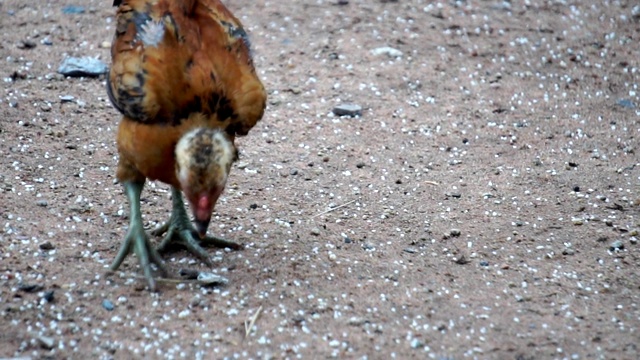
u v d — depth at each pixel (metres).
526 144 17.02
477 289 12.41
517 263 13.18
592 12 22.42
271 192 14.97
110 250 12.71
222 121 11.30
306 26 21.25
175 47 11.19
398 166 16.11
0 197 13.85
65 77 18.38
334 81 18.97
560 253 13.48
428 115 17.91
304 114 17.69
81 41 19.89
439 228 14.12
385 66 19.67
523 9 22.55
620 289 12.53
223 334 11.03
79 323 11.02
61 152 15.59
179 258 12.76
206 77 11.05
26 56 19.00
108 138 16.28
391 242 13.62
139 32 11.51
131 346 10.70
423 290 12.29
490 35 21.25
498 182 15.66
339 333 11.20
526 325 11.56
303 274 12.47
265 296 11.86
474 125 17.62
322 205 14.67
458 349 10.99
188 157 10.62
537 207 14.86
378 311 11.72
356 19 21.69
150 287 11.80
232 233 13.53
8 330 10.79
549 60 20.23
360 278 12.51
